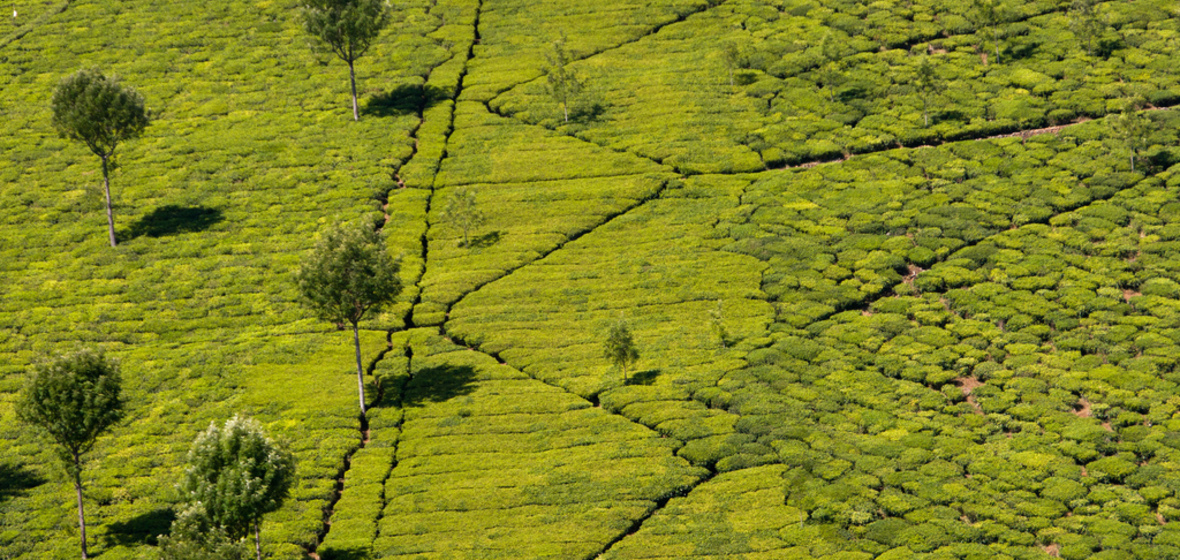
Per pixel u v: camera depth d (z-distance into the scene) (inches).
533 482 3265.3
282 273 4298.7
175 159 5027.1
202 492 2778.1
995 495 3125.0
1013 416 3420.3
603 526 3090.6
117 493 3230.8
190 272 4328.3
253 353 3863.2
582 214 4547.2
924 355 3688.5
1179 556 2824.8
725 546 2987.2
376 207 4635.8
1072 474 3174.2
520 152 4953.3
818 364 3695.9
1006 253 4092.0
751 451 3341.5
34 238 4557.1
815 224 4367.6
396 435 3486.7
